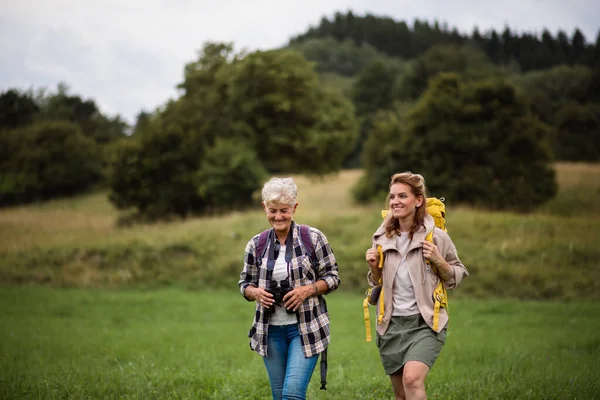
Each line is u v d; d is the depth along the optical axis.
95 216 41.00
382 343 4.22
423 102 33.50
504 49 155.50
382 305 4.24
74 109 82.00
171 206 37.50
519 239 20.66
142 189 37.19
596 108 65.00
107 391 5.83
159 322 13.48
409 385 3.85
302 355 4.11
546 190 30.97
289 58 42.41
